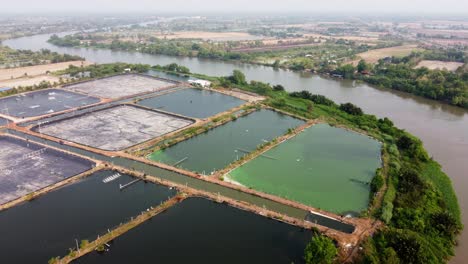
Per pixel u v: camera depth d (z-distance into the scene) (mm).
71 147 103000
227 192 81125
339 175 91938
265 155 101438
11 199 76312
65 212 72812
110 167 90625
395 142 111938
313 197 81250
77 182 84000
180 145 107188
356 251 62719
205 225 69625
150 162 94312
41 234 66250
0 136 108188
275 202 77812
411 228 68812
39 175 86438
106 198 77938
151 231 67500
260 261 60781
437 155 108750
